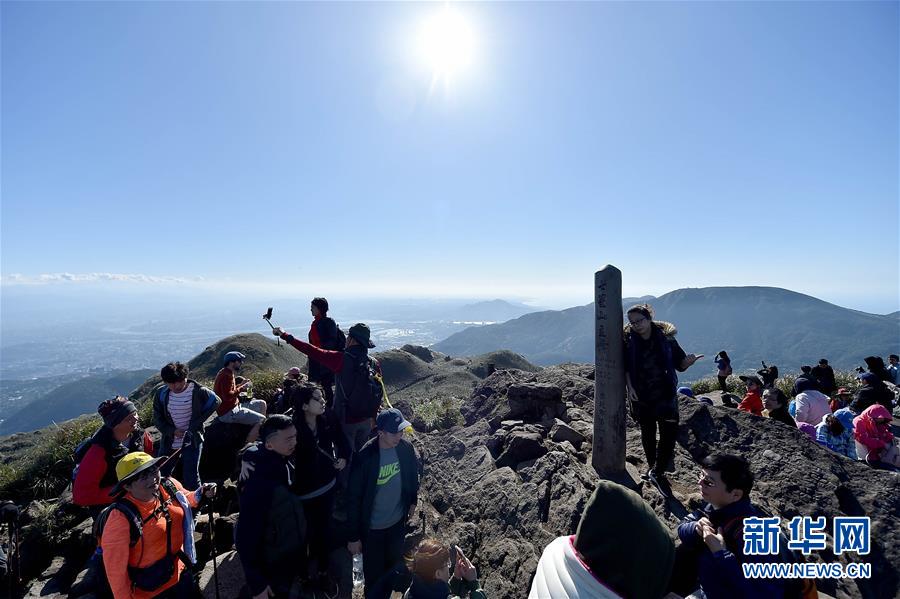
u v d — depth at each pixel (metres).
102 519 3.61
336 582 4.59
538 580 2.46
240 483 3.75
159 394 5.97
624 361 5.60
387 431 4.03
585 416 7.83
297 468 4.18
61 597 5.04
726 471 3.03
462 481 6.16
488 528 5.06
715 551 2.89
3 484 8.37
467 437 7.38
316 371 6.82
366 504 4.09
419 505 5.95
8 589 5.05
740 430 6.22
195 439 6.11
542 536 4.50
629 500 2.27
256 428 6.43
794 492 5.16
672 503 4.95
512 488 5.37
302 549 3.76
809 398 8.26
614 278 5.51
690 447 6.23
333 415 4.82
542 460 5.62
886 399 7.09
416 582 3.22
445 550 3.30
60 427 10.14
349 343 5.55
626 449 6.30
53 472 8.47
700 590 3.17
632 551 2.16
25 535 6.00
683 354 5.34
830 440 6.90
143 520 3.50
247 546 3.46
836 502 4.95
